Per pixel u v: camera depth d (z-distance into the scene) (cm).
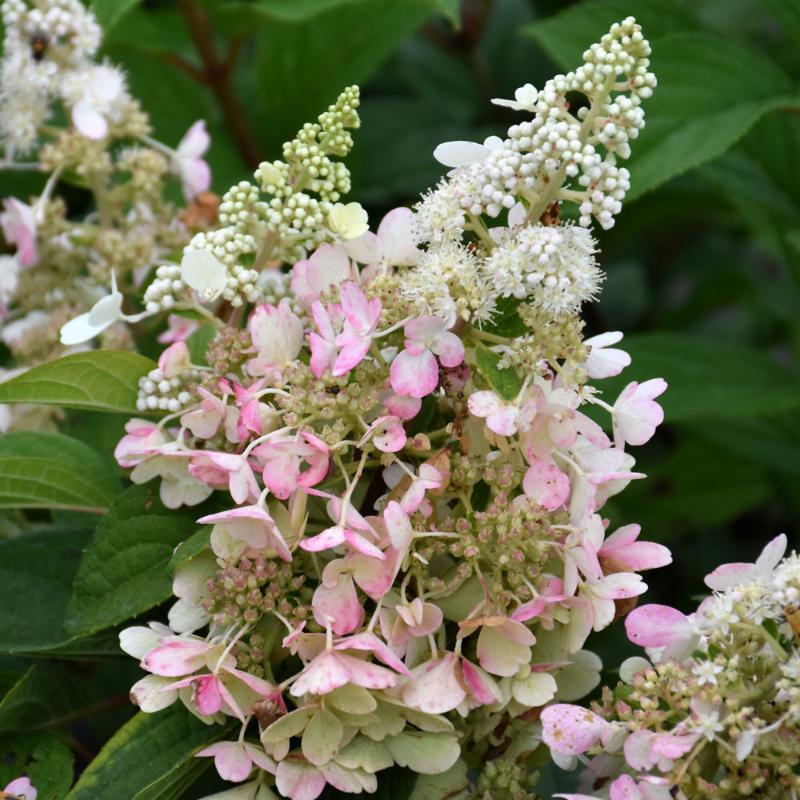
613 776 102
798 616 97
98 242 118
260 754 99
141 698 100
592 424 100
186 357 105
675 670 98
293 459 100
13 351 119
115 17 121
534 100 100
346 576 99
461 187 100
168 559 105
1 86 118
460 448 102
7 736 109
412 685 99
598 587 101
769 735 98
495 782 102
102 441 116
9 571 109
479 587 102
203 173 120
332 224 104
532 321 100
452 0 120
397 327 100
